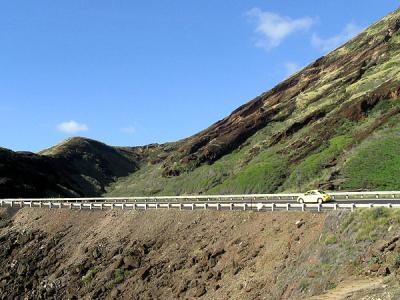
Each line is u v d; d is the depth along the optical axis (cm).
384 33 11125
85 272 3681
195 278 2894
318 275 2175
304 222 2709
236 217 3294
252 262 2712
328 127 7681
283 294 2244
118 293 3180
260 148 9062
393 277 1820
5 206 5756
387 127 6297
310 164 6588
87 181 13750
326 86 10338
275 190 6694
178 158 11281
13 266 4300
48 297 3628
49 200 5600
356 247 2180
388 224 2205
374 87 8200
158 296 2958
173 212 3838
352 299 1702
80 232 4416
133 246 3669
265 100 12400
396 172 5059
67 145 16100
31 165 10144
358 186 5103
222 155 10138
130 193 11325
